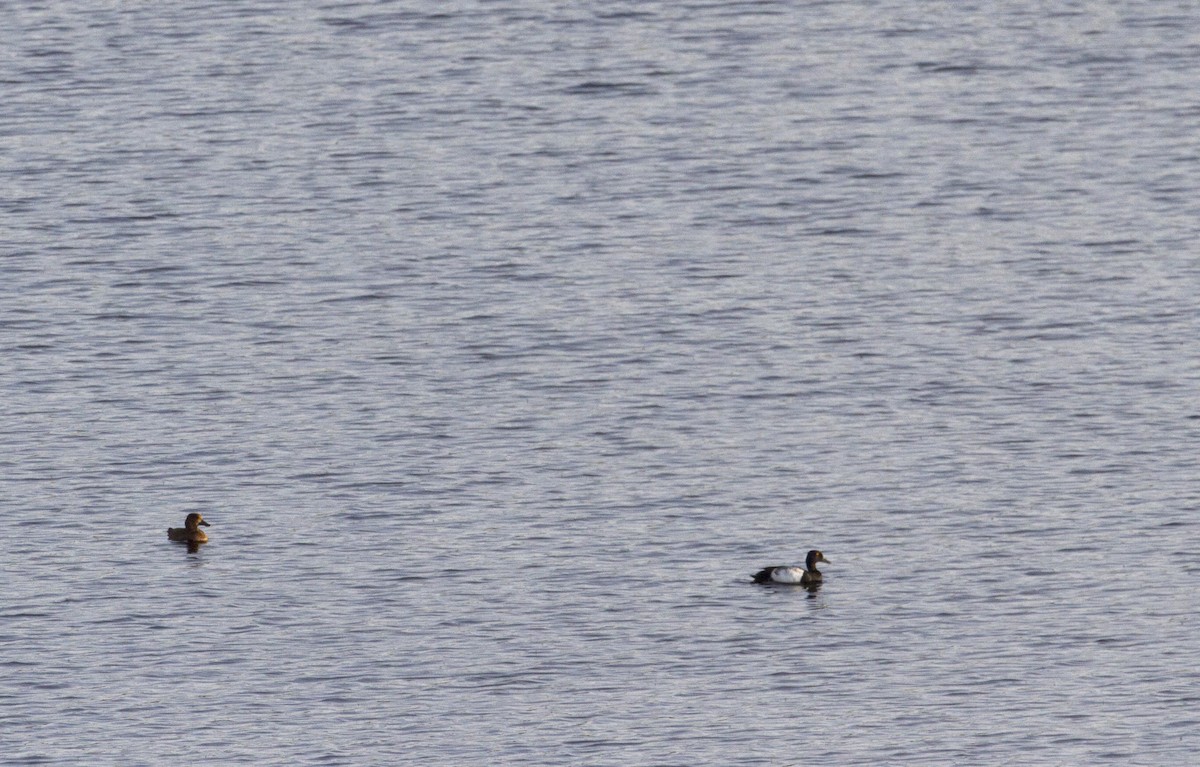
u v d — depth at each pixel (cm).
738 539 6153
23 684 5372
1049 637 5581
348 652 5534
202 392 7181
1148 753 5019
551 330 7650
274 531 6222
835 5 11006
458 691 5341
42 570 5981
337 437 6844
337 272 8156
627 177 9019
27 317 7762
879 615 5719
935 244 8394
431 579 5925
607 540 6153
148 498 6444
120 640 5594
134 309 7844
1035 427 6869
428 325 7706
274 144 9325
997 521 6244
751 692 5334
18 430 6894
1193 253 8262
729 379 7256
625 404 7075
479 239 8438
